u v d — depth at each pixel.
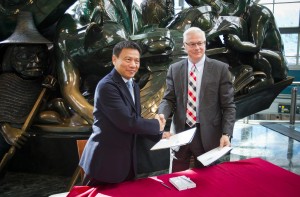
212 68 2.32
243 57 4.77
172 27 4.51
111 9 3.95
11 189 3.35
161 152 3.76
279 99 9.48
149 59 3.83
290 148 4.87
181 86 2.40
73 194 1.71
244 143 5.17
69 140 3.50
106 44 3.62
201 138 2.32
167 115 2.42
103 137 1.89
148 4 4.70
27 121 3.43
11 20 3.79
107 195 1.65
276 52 4.89
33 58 3.62
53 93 3.89
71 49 3.67
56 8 3.79
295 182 1.79
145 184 1.78
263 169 1.98
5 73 3.70
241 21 4.79
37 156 3.68
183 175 1.89
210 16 4.50
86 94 3.90
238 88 4.32
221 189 1.70
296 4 10.86
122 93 1.88
